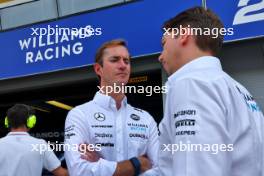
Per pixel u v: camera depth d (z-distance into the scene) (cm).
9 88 737
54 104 888
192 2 537
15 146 330
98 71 241
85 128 222
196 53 123
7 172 325
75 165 212
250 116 115
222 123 103
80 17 639
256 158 111
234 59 534
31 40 689
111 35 608
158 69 598
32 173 332
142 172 216
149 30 572
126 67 232
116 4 605
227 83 114
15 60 706
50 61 665
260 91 514
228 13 509
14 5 710
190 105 107
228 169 103
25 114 342
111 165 209
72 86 725
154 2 569
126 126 230
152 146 238
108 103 228
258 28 487
